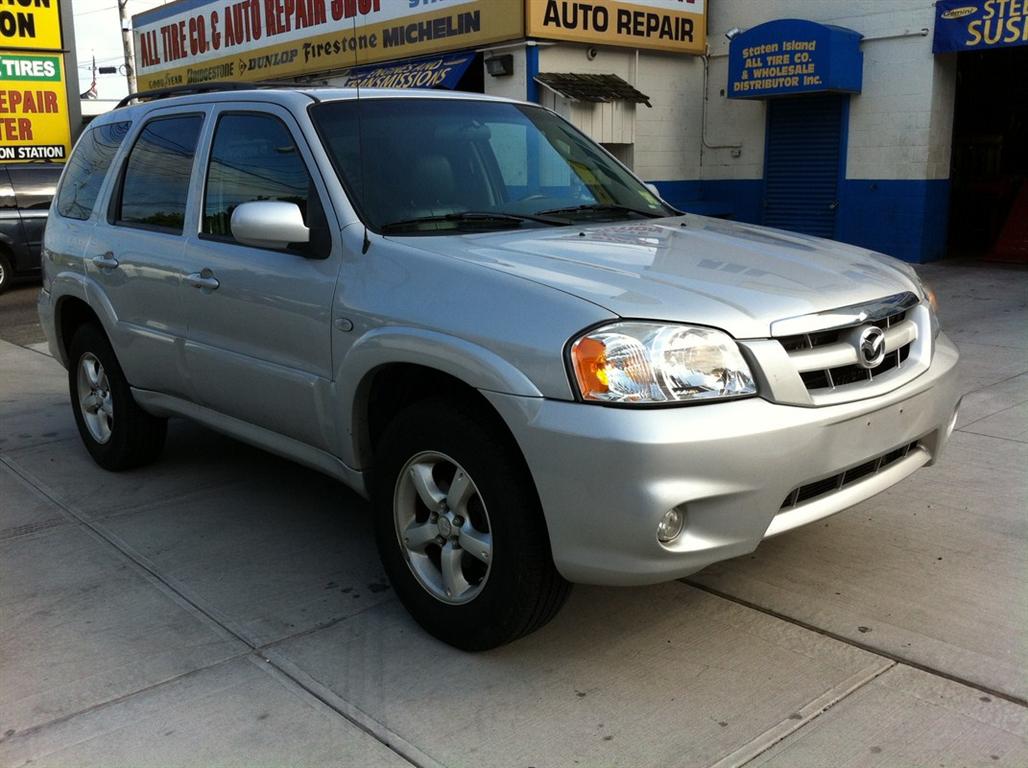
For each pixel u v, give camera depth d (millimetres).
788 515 2877
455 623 3162
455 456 3035
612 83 13500
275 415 3834
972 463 4898
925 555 3836
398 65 14789
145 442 5055
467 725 2803
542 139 4352
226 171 4113
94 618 3516
